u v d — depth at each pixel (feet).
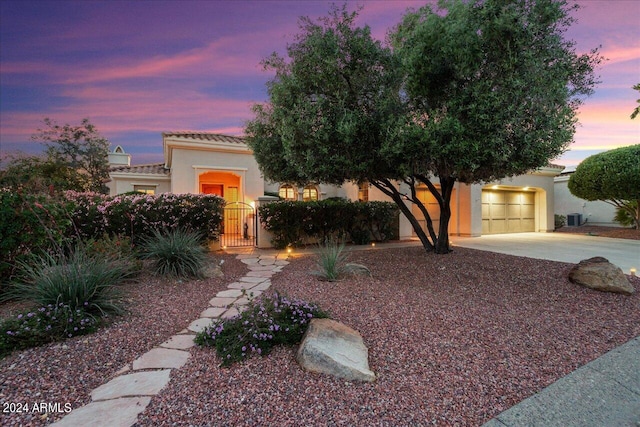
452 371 9.37
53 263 13.43
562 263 23.49
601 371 9.69
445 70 16.67
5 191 15.28
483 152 15.78
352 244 38.52
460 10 16.40
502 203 52.19
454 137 15.61
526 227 54.85
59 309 11.27
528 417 7.58
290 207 34.60
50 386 8.26
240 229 44.11
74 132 70.33
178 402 7.73
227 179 49.93
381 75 18.57
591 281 17.61
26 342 9.89
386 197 43.98
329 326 10.71
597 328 12.74
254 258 28.43
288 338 10.53
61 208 16.81
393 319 12.81
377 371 9.27
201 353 10.18
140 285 17.40
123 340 10.93
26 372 8.77
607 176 42.91
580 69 16.76
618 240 41.50
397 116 18.08
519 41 15.44
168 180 48.14
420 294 16.37
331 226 37.27
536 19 15.55
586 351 10.86
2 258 14.57
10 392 7.91
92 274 12.78
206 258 21.84
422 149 16.47
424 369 9.43
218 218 30.86
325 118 17.42
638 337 12.03
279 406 7.66
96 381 8.59
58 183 27.32
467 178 22.93
